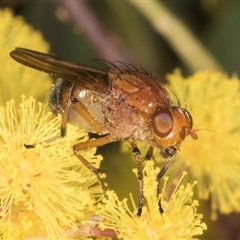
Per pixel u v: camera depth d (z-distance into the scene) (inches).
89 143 3.0
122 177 3.3
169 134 2.9
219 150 3.3
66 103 3.0
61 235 2.9
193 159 3.3
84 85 3.0
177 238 2.9
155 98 3.0
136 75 3.0
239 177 3.3
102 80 3.0
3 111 3.0
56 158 3.0
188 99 3.4
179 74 3.5
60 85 3.1
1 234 2.9
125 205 2.9
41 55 3.0
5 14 3.4
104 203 3.0
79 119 3.0
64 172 3.0
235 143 3.3
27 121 3.0
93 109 3.0
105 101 3.0
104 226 2.9
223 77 3.4
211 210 3.4
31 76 3.3
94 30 3.6
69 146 3.0
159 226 2.9
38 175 3.0
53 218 2.9
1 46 3.3
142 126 3.0
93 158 3.0
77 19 3.6
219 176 3.3
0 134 3.0
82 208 2.9
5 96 3.3
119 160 3.3
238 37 3.6
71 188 2.9
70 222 2.9
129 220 2.9
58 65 3.0
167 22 3.6
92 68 3.0
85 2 3.6
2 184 2.9
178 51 3.6
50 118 3.1
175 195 3.0
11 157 2.9
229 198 3.2
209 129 3.3
